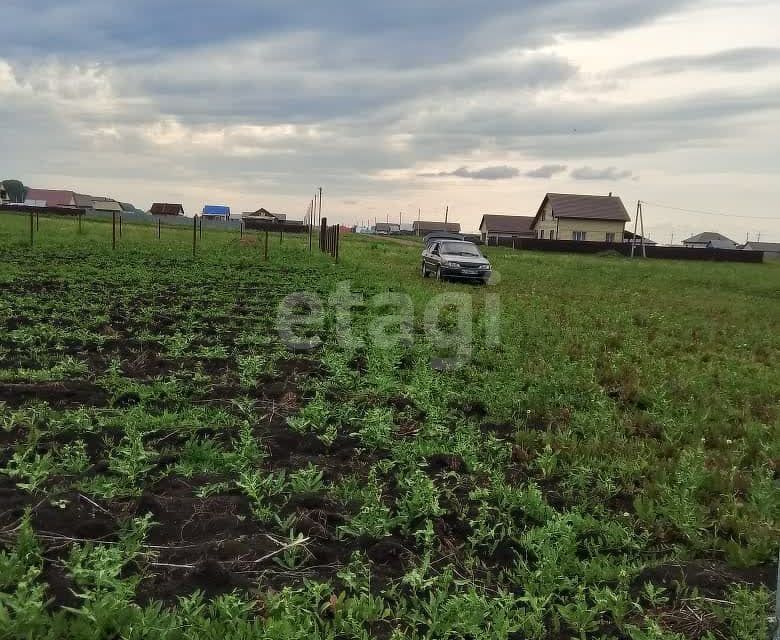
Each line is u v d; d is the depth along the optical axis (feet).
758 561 14.12
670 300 65.31
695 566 13.74
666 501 16.46
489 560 13.65
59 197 311.27
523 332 38.37
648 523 15.60
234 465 16.66
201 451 17.62
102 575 10.73
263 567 12.48
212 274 59.21
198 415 20.24
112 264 62.59
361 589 11.81
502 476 17.28
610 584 13.01
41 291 43.37
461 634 10.80
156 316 36.94
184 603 10.61
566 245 172.04
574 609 11.73
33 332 29.76
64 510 13.67
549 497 16.85
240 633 10.12
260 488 15.37
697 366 32.65
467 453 18.70
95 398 21.40
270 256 82.17
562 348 34.09
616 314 48.57
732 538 15.05
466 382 27.53
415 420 22.06
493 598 12.07
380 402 23.25
